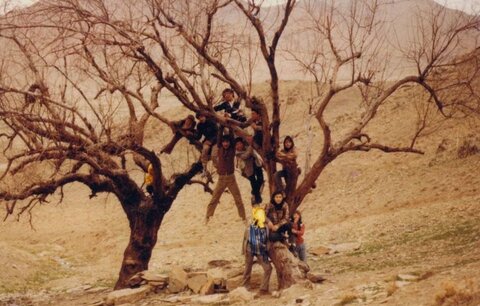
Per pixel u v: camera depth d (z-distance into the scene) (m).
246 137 14.70
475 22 15.16
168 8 14.71
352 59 15.42
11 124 16.88
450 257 15.03
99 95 16.47
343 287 12.23
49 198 44.91
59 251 32.09
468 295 8.98
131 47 14.62
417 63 15.83
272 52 14.27
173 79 15.65
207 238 32.34
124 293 15.67
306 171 15.54
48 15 14.98
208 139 16.00
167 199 19.08
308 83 59.31
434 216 22.80
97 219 38.91
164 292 16.08
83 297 20.12
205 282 15.34
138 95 16.58
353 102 56.28
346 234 23.92
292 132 49.56
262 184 15.16
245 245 14.20
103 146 16.78
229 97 15.29
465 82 16.23
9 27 14.72
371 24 15.51
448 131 37.34
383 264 16.16
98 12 15.27
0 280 24.11
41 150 16.64
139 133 17.58
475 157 32.06
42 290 23.61
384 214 26.19
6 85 15.85
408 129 41.03
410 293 10.17
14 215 40.88
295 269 13.36
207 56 14.52
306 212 33.72
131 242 19.08
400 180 32.91
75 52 14.95
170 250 28.86
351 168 37.81
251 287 14.51
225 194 38.84
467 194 27.77
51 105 16.81
